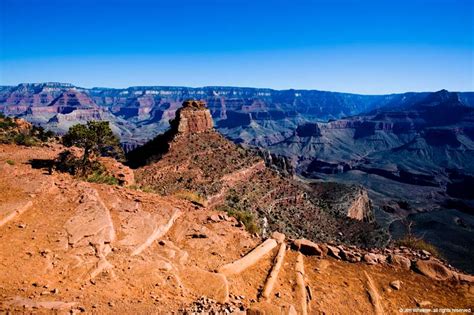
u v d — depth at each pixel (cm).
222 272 1261
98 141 2838
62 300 916
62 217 1412
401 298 1289
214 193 5653
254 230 1878
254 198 6250
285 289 1234
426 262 1506
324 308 1168
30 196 1583
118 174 2866
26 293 928
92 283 1038
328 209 7488
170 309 955
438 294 1333
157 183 5706
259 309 997
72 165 2616
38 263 1096
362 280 1383
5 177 1823
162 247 1375
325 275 1400
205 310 970
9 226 1311
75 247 1223
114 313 892
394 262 1545
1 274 1007
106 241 1290
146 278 1112
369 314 1170
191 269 1230
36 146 3497
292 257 1508
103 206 1537
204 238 1512
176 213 1666
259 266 1373
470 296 1324
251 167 7306
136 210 1608
